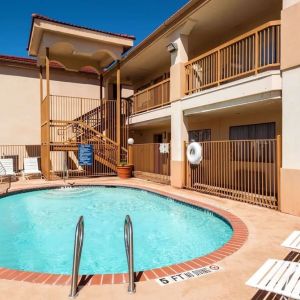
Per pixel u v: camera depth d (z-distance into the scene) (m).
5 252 6.12
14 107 19.02
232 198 9.41
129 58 16.30
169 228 7.65
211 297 3.47
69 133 19.50
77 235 3.61
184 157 11.80
